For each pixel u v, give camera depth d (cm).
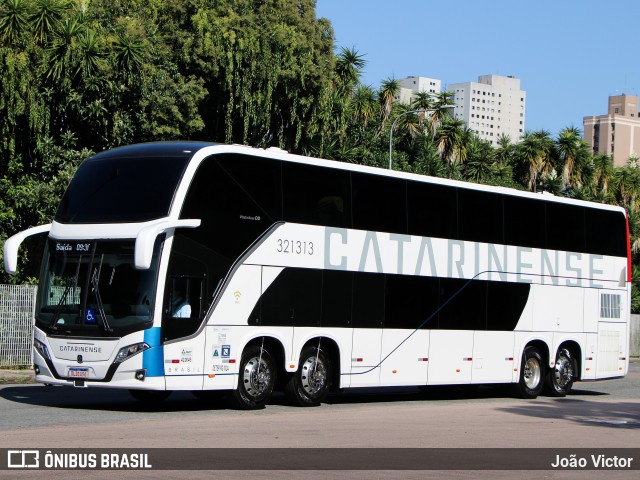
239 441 1240
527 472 1087
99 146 3070
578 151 5622
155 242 1537
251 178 1664
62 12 2853
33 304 2488
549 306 2266
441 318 1995
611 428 1584
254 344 1672
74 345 1553
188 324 1555
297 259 1723
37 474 969
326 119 3897
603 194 5819
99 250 1570
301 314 1723
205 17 3653
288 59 3744
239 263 1630
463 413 1788
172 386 1530
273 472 1014
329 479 985
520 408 1952
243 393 1659
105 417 1498
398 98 5516
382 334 1872
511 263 2167
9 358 2453
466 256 2059
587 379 2377
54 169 2883
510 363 2158
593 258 2397
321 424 1481
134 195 1579
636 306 5716
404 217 1934
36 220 2844
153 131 3164
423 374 1952
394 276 1900
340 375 1795
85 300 1559
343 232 1809
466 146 5378
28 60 2716
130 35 3117
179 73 3600
